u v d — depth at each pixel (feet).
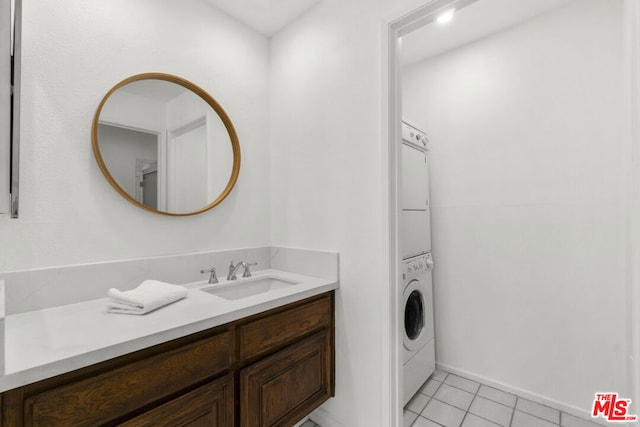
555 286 6.04
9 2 2.54
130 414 2.82
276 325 4.22
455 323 7.37
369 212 4.85
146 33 4.79
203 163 5.49
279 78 6.45
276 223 6.48
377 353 4.70
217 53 5.74
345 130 5.21
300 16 6.02
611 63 5.47
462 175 7.32
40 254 3.75
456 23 6.52
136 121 4.63
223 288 5.08
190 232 5.30
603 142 5.54
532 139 6.33
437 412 5.86
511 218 6.59
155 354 3.01
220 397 3.53
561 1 5.89
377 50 4.77
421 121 8.06
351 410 5.01
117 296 3.54
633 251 2.97
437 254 7.71
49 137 3.84
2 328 2.13
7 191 2.82
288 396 4.36
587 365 5.66
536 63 6.29
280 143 6.41
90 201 4.17
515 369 6.48
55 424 2.40
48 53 3.85
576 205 5.82
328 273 5.36
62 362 2.38
